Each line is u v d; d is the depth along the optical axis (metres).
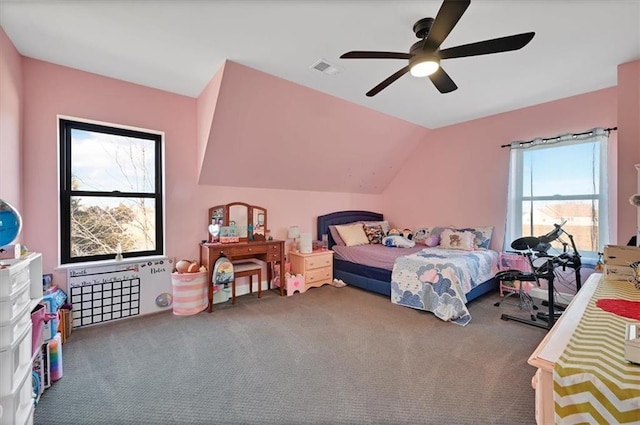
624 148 2.55
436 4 1.82
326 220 4.68
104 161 3.02
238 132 3.21
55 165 2.68
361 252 4.06
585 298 1.54
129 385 1.88
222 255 3.36
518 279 2.89
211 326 2.83
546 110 3.54
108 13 1.91
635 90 2.51
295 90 3.05
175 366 2.11
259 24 2.03
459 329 2.76
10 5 1.82
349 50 2.38
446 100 3.48
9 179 2.23
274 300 3.63
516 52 2.39
